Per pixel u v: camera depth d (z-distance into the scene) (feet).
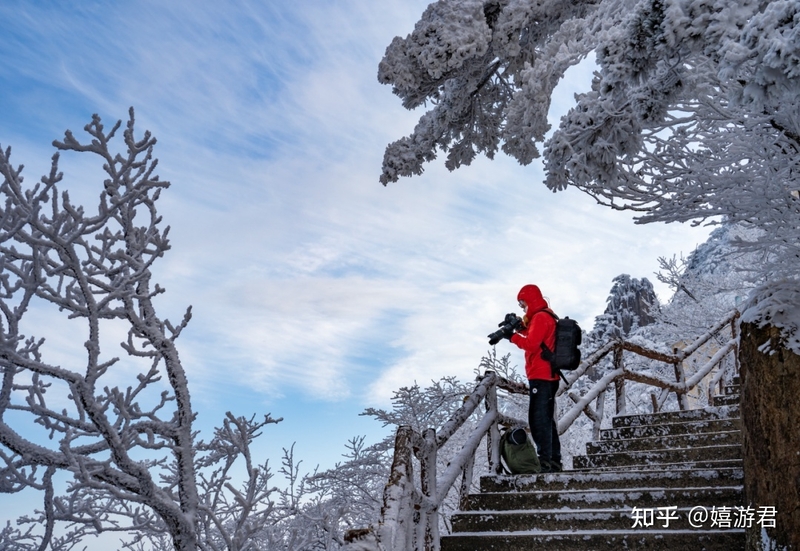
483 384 17.90
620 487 16.74
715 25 9.93
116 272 10.70
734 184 14.55
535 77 15.70
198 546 11.08
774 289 13.14
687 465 18.48
